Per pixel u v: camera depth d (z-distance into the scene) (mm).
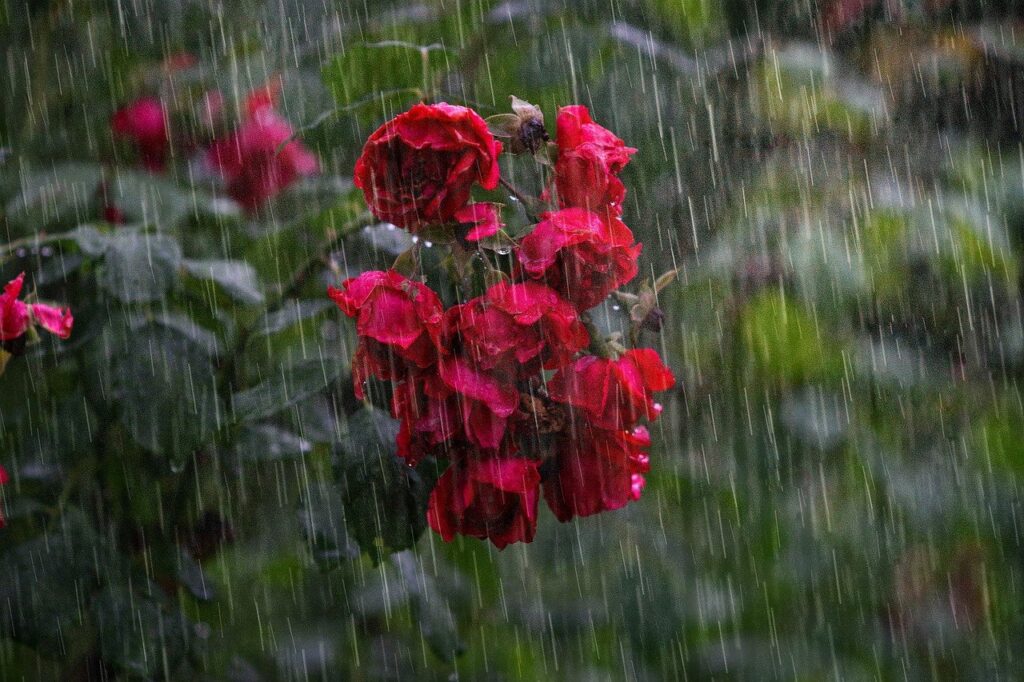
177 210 1856
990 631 2008
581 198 1639
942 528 1972
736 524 1984
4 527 1742
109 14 1942
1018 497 1974
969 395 1969
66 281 1790
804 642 2016
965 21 2078
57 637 1732
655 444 1986
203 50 1969
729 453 1965
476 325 1615
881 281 1881
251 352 1788
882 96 1978
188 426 1731
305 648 2016
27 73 1921
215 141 1917
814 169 1933
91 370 1734
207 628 1908
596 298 1634
